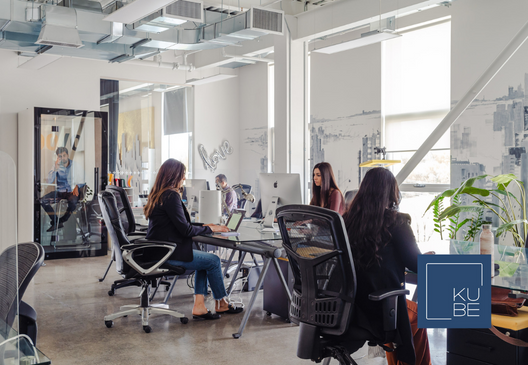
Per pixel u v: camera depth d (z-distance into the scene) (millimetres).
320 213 2258
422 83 6652
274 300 4266
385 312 2262
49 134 6930
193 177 9539
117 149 8445
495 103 5703
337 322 2270
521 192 5031
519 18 5445
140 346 3531
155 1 4320
